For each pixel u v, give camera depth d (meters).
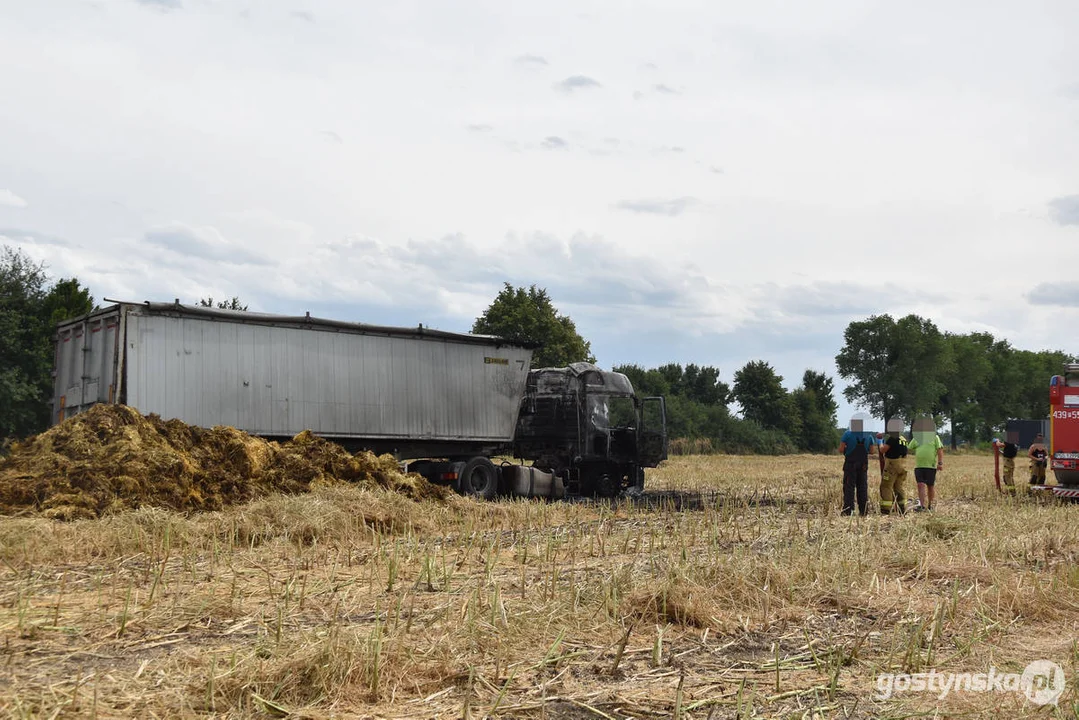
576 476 24.73
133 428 14.94
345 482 16.59
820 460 56.44
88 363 17.58
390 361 20.67
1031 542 12.03
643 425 25.84
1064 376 23.03
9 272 39.09
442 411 21.53
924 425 18.47
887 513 17.77
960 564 10.11
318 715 5.02
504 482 23.25
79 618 7.18
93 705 4.83
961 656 6.58
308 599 8.09
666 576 8.45
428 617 7.26
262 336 18.59
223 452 15.73
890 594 8.72
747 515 16.56
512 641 6.56
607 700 5.44
